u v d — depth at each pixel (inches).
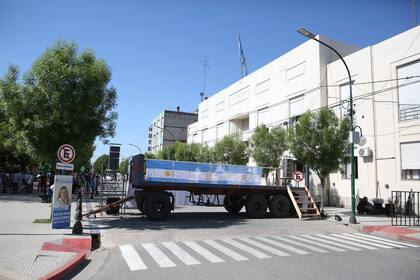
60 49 544.1
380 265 315.6
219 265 305.1
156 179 636.1
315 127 772.6
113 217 637.3
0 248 340.2
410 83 801.6
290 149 799.1
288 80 1210.0
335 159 749.3
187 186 646.5
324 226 592.7
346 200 938.1
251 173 719.7
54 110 512.1
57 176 475.5
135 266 301.6
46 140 542.0
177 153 1681.8
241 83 1558.8
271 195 737.6
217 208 874.8
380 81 871.1
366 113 900.6
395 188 812.6
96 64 551.5
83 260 324.8
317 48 1065.5
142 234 463.2
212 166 682.8
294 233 514.3
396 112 826.2
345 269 297.0
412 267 309.4
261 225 577.0
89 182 1267.2
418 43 786.8
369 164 879.7
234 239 447.2
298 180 759.1
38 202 838.5
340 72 995.3
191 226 545.3
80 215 443.5
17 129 550.0
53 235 418.0
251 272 281.4
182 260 324.2
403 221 663.8
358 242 449.7
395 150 821.2
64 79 518.9
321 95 1046.4
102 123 569.3
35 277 253.8
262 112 1382.9
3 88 523.5
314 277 268.7
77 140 555.5
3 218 548.4
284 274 276.4
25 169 1515.7
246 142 1332.4
